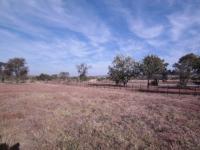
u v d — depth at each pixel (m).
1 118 16.11
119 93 37.66
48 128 13.41
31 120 15.56
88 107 21.98
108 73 66.69
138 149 9.97
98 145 10.55
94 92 39.59
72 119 16.12
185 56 56.81
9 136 11.66
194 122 14.89
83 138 11.58
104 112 19.17
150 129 13.32
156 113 18.62
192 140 10.98
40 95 33.00
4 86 55.09
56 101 26.33
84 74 97.00
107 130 13.09
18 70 84.06
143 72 62.88
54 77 121.31
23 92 37.81
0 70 87.19
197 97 30.59
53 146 10.34
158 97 31.02
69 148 10.10
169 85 62.19
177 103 24.33
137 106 22.69
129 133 12.45
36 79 115.19
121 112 19.20
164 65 67.88
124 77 64.25
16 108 20.86
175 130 12.95
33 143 10.72
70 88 50.56
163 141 11.02
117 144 10.66
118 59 64.25
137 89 46.62
